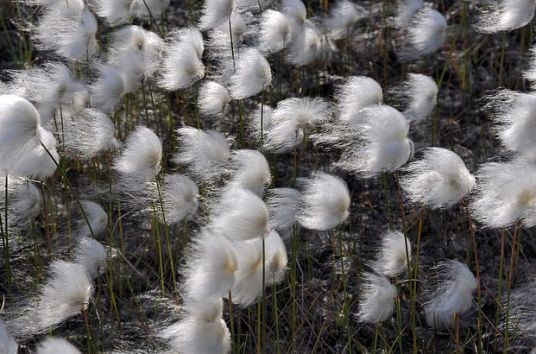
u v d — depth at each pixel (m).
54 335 4.16
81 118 4.39
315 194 3.31
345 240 4.90
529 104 3.32
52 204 4.76
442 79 6.55
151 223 4.54
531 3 4.36
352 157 4.30
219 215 2.81
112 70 4.49
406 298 4.33
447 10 7.19
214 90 4.64
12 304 4.04
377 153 3.46
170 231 4.86
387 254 3.65
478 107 6.13
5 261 4.17
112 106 4.52
